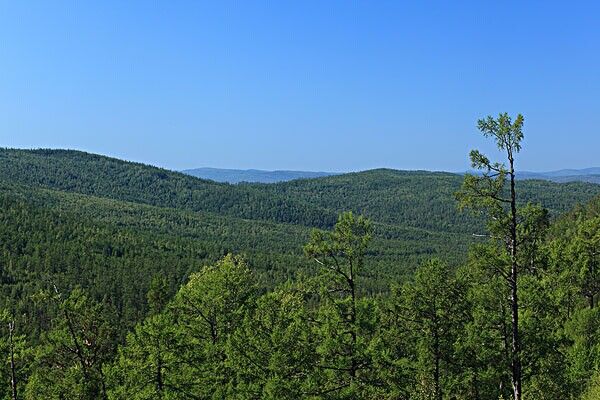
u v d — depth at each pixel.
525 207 20.45
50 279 30.19
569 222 115.38
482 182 20.19
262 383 25.44
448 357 24.33
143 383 27.91
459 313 24.53
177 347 28.97
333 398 23.20
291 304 27.30
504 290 21.73
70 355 29.30
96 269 150.12
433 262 24.91
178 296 31.33
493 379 22.91
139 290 134.25
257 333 26.62
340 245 24.14
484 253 20.84
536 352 22.58
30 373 31.42
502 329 22.72
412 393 24.55
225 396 27.33
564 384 27.22
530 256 20.77
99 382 28.86
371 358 23.58
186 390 27.94
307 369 24.36
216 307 31.11
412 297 24.70
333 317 24.36
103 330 30.08
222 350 28.70
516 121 19.42
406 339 25.38
